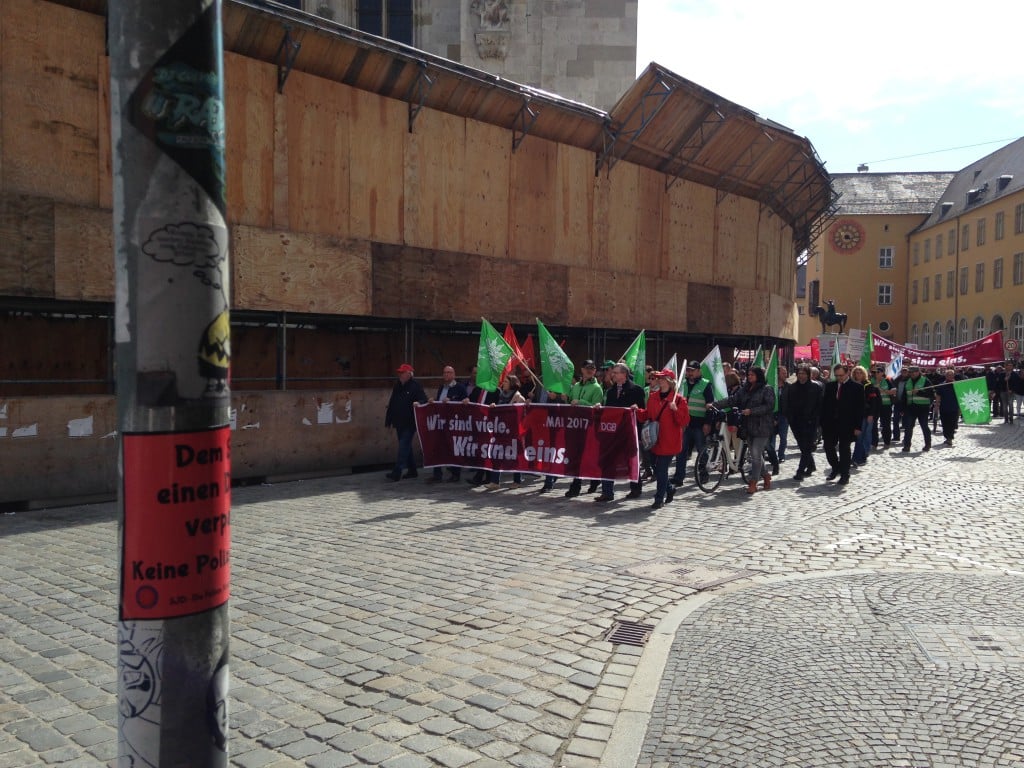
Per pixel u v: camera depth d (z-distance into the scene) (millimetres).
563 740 4133
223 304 2055
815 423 13102
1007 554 7996
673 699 4582
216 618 2062
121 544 1984
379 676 4953
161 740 2000
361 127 13562
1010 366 28375
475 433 12391
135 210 1935
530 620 5988
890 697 4559
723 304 22141
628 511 10312
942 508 10531
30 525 9297
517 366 14297
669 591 6715
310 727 4273
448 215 14906
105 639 5625
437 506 10633
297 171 12773
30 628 5836
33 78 10164
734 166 21531
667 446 10438
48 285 10195
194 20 1967
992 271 55719
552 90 24109
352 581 7020
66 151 10453
